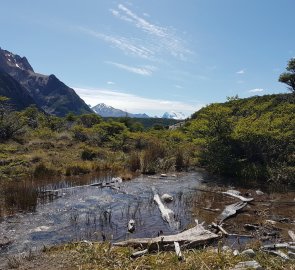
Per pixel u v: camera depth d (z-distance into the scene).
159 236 8.15
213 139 17.91
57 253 7.11
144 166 18.48
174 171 18.77
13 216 10.09
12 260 6.94
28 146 21.70
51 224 9.49
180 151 20.22
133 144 24.75
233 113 24.70
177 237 7.94
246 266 6.06
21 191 11.92
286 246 7.48
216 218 10.33
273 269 6.11
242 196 13.12
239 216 10.67
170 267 6.14
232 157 17.72
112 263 6.36
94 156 21.14
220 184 15.47
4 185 13.54
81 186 14.43
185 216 10.48
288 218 10.38
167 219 9.88
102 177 16.56
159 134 29.48
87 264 6.33
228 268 6.01
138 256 6.87
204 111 19.03
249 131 17.28
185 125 33.69
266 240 8.49
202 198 12.83
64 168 17.64
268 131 17.22
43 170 16.64
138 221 9.85
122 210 10.98
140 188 14.41
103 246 7.21
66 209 10.98
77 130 26.58
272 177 15.95
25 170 16.34
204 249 7.19
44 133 25.41
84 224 9.54
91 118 36.56
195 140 18.77
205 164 19.48
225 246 7.48
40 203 11.62
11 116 24.97
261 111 24.38
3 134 23.03
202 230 8.57
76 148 22.83
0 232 8.76
